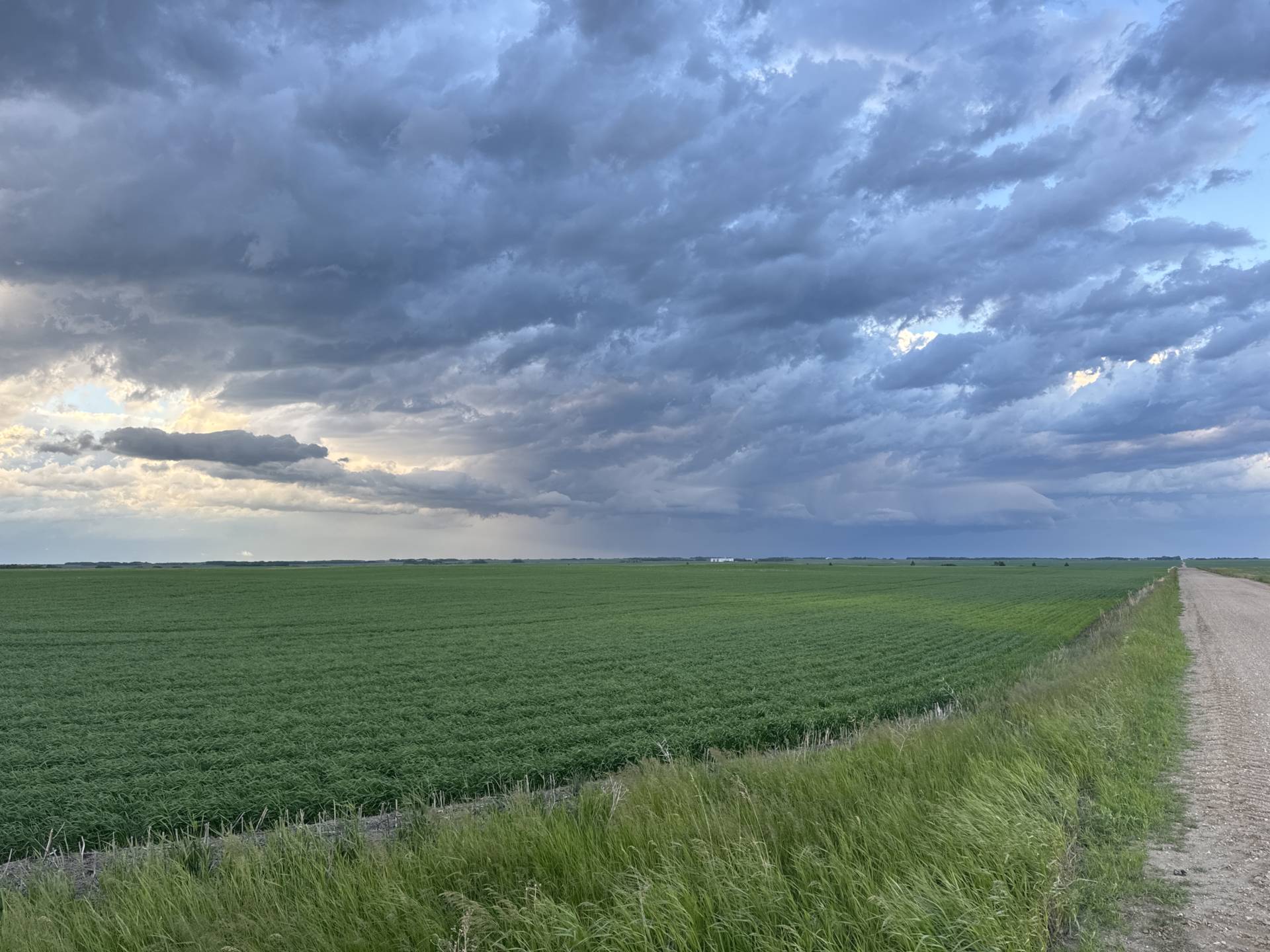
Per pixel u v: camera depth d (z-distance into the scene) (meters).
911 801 7.66
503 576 106.75
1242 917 6.36
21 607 49.88
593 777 13.48
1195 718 15.14
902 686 22.72
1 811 11.43
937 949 4.96
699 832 6.82
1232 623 38.41
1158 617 36.47
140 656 28.97
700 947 5.18
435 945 5.37
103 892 7.38
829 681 23.47
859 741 11.59
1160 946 5.86
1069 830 8.02
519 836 7.14
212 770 13.92
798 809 7.81
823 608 54.09
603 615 47.62
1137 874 7.18
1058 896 6.16
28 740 16.17
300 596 63.00
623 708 19.23
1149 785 9.93
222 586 75.81
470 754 14.88
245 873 6.79
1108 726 11.95
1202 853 7.85
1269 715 15.44
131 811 11.57
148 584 76.44
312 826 9.45
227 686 22.67
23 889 8.24
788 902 5.62
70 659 28.14
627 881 5.97
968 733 11.29
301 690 22.11
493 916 5.72
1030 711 13.05
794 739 16.42
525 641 33.78
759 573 134.12
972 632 38.41
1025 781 8.48
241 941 5.66
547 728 17.12
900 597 68.25
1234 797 9.83
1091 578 117.38
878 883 5.87
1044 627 41.28
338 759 14.49
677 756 14.45
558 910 5.39
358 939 5.45
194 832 10.79
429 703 20.12
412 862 6.74
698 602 59.94
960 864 6.10
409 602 57.66
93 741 16.06
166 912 6.26
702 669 25.83
